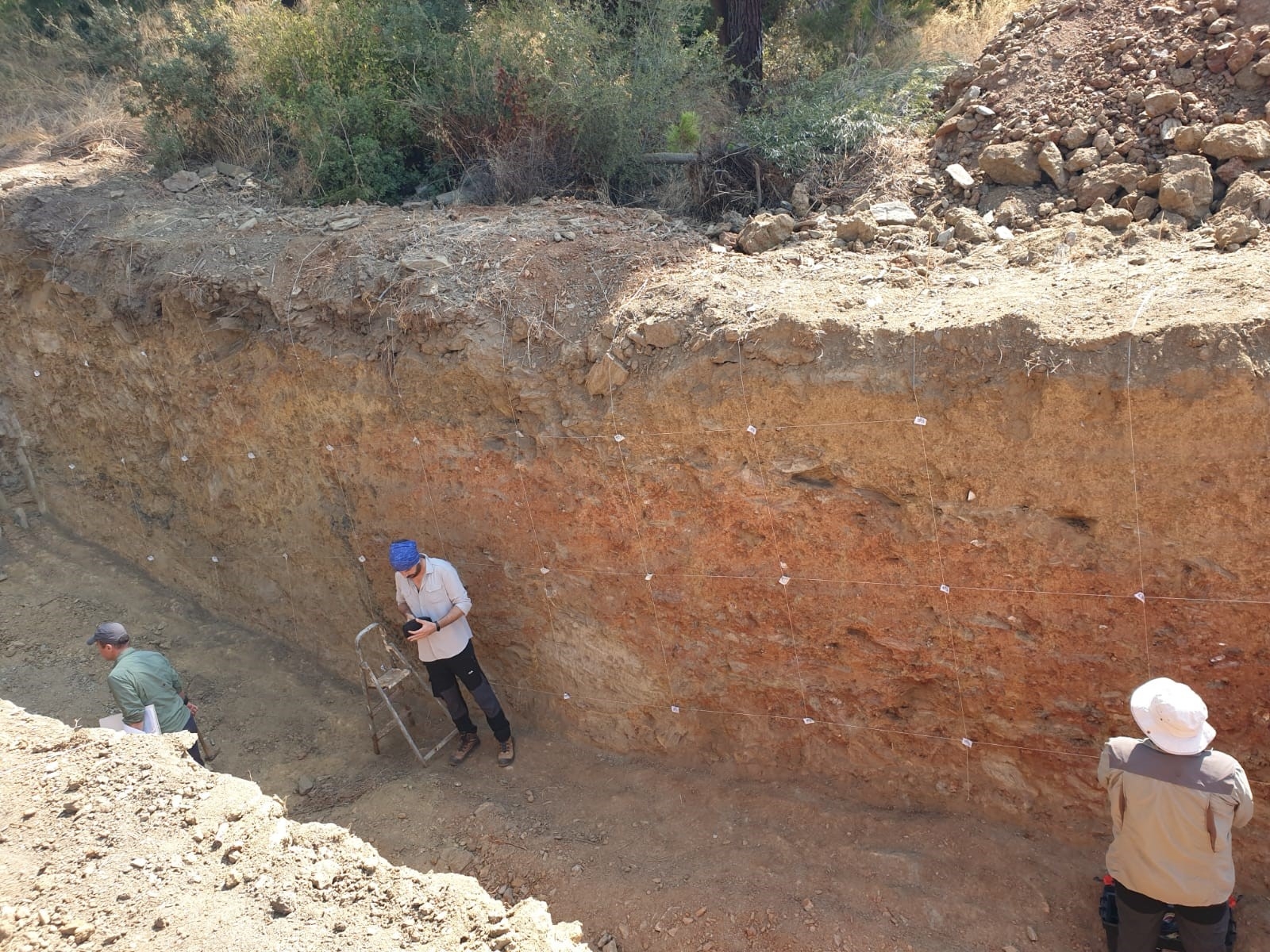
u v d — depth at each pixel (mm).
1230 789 3289
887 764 4723
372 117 7258
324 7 8070
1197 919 3510
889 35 9406
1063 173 5383
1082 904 4129
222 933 3332
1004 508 4000
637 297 4957
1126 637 3949
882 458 4176
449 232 5785
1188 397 3568
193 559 7078
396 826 5152
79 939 3312
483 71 7066
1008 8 8930
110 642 4930
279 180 7441
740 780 5062
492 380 5039
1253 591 3664
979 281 4578
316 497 6066
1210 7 5613
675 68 7207
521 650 5574
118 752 4168
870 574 4371
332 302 5566
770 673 4824
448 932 3396
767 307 4539
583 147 6977
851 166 6344
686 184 6746
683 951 4207
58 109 9070
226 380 6102
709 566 4738
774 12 9555
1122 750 3479
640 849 4785
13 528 7809
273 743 5969
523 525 5195
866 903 4250
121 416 6988
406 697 6168
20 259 6977
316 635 6543
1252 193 4520
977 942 4039
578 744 5562
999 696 4309
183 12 9344
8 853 3682
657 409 4598
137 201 7188
